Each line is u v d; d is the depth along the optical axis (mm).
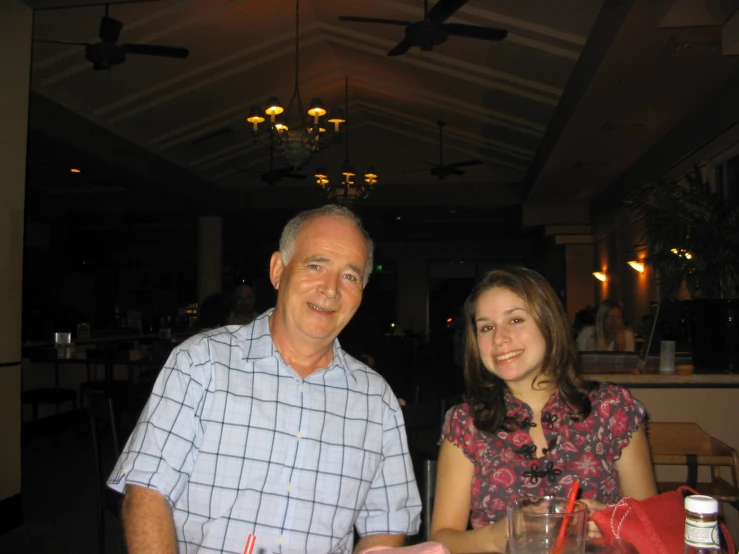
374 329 5910
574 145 8328
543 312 1755
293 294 1605
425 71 8930
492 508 1727
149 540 1406
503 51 7531
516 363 1740
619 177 10211
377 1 7172
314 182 13148
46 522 4184
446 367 15195
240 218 14656
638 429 1796
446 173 10234
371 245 1708
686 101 6629
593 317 8789
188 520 1521
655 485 1798
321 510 1575
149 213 15008
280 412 1580
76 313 12211
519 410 1776
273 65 9062
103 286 18188
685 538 1025
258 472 1541
